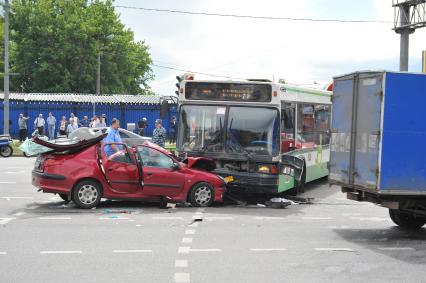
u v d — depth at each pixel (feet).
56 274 23.39
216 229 35.06
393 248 30.48
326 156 62.64
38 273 23.53
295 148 50.29
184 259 26.61
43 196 48.98
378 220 40.86
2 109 130.11
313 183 66.85
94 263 25.44
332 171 36.91
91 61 189.57
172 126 72.23
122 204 45.24
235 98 46.16
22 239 30.60
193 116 46.96
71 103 132.87
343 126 35.58
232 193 49.03
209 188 44.73
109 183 42.19
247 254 28.02
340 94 36.09
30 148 42.52
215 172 45.88
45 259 26.07
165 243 30.25
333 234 34.55
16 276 23.00
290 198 51.16
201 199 44.68
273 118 45.57
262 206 46.91
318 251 29.25
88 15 193.77
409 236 34.27
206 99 46.65
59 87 184.44
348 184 34.65
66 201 45.32
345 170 35.09
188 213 41.45
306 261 26.86
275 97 45.44
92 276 23.17
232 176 45.55
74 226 34.96
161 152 43.91
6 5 105.70
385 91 31.50
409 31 116.06
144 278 22.99
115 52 200.75
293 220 39.81
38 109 131.44
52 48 185.57
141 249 28.60
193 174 44.45
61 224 35.60
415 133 31.81
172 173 43.57
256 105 45.80
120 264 25.35
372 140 32.19
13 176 64.85
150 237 31.86
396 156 31.65
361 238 33.37
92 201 41.98
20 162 84.33
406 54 116.57
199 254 27.76
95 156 42.22
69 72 187.21
